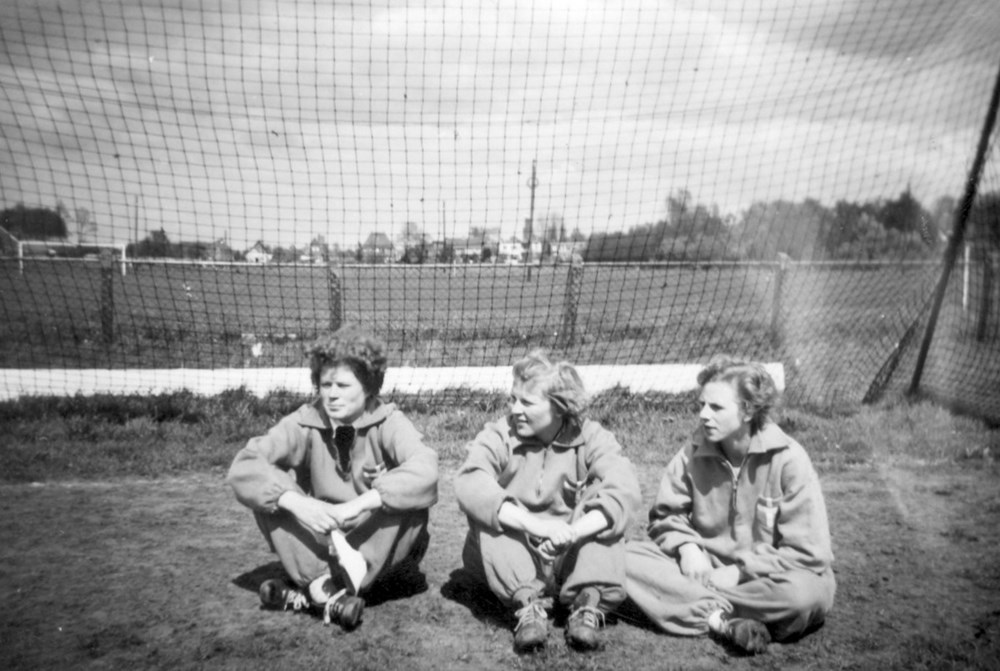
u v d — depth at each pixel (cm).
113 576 370
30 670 281
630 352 966
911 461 573
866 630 313
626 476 320
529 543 313
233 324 1149
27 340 1059
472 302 1329
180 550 404
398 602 341
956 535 421
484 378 802
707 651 298
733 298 1196
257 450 325
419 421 685
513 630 314
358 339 335
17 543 414
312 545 321
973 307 865
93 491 510
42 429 638
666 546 334
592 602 304
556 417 329
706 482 334
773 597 300
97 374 812
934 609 332
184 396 728
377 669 281
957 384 752
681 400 738
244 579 367
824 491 503
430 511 472
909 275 1034
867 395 749
